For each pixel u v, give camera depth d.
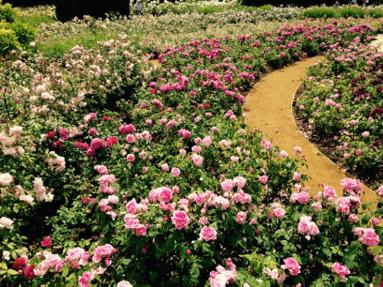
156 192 3.57
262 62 11.15
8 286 3.29
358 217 3.67
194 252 3.44
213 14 20.00
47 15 19.19
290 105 8.71
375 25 15.17
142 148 5.40
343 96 8.28
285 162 4.81
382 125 6.82
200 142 5.12
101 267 3.30
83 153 5.50
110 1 18.47
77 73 7.73
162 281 3.46
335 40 13.22
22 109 5.83
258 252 3.72
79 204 4.65
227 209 3.62
